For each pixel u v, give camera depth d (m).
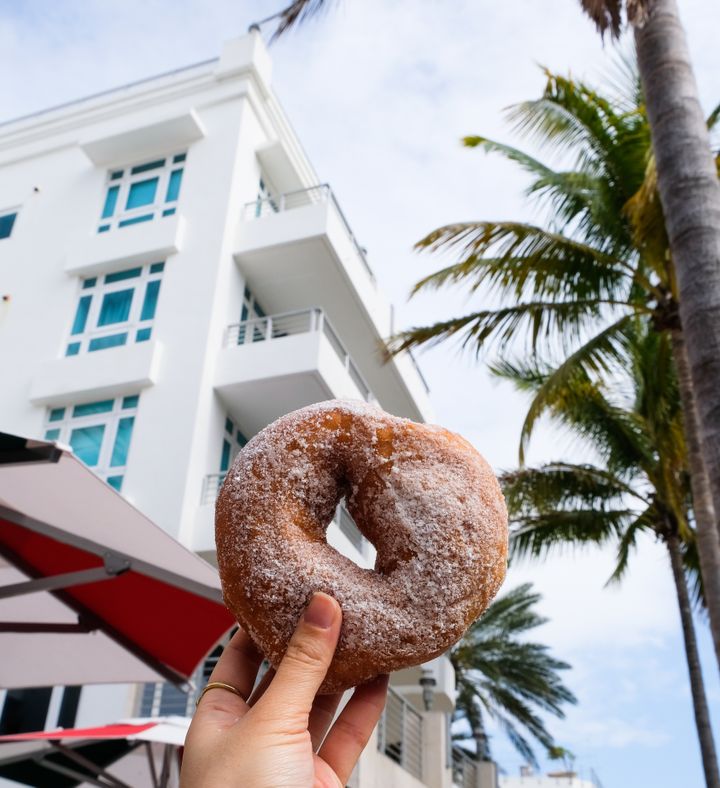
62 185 17.25
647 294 9.53
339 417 1.34
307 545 1.27
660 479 11.66
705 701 11.52
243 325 14.99
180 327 13.84
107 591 4.92
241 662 1.43
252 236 15.08
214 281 14.18
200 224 15.15
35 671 5.82
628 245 8.82
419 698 16.38
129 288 14.88
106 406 13.47
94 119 17.98
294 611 1.23
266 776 1.12
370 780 9.69
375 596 1.22
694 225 5.18
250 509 1.29
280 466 1.31
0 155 18.31
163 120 16.22
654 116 5.70
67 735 5.33
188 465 12.25
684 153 5.42
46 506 4.41
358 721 1.46
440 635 1.20
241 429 14.35
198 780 1.15
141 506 12.08
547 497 11.64
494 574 1.25
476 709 27.91
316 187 15.56
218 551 1.32
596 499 12.12
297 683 1.17
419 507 1.25
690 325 4.99
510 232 8.33
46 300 15.44
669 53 5.79
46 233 16.61
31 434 13.59
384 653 1.20
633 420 11.40
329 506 1.33
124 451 12.91
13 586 4.17
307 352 12.94
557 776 35.41
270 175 17.50
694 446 8.59
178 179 16.16
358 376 16.03
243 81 16.98
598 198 8.73
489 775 19.16
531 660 25.70
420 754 13.57
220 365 13.52
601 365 8.71
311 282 15.57
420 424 1.34
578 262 8.48
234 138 16.27
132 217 16.16
